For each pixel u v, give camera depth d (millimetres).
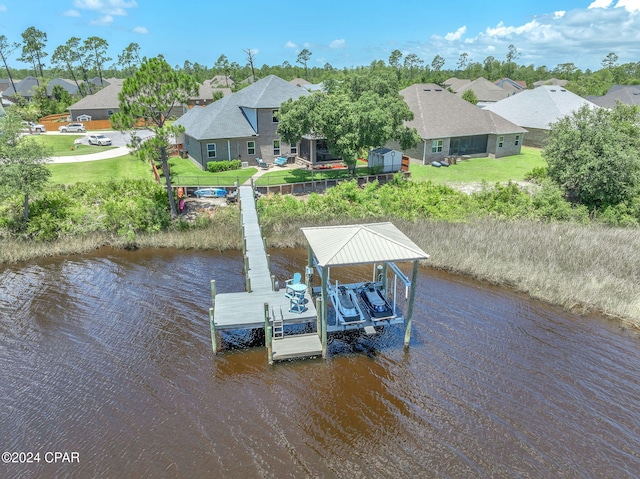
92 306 18828
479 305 19203
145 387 13977
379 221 26797
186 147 43375
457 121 43312
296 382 14352
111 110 65312
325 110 31500
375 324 16047
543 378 14508
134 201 27906
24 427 12352
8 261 23016
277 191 32281
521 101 53281
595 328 17453
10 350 15758
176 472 10977
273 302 17250
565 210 28422
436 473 11047
